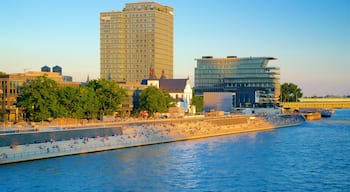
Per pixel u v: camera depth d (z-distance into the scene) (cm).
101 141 18238
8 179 12512
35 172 13400
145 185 12100
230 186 12119
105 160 15550
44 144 16112
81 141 17438
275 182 12625
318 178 13162
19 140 15538
